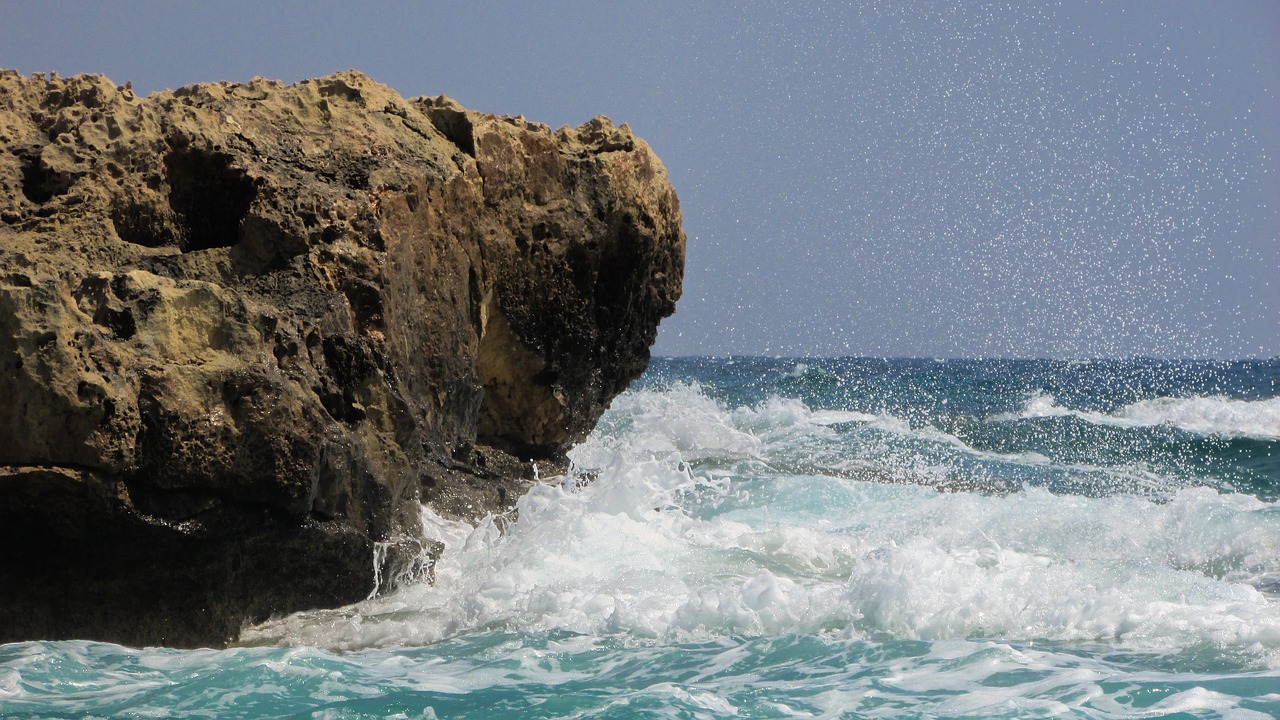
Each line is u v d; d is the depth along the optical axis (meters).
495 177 41.16
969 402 97.00
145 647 25.58
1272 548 34.09
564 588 29.05
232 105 34.75
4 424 24.16
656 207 47.00
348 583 29.11
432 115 40.56
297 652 24.75
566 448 47.19
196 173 32.06
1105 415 83.25
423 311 36.44
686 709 20.14
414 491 32.91
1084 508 39.75
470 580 31.58
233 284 30.31
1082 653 23.52
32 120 32.75
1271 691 20.55
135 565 25.70
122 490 24.95
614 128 47.75
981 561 33.38
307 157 34.44
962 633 25.23
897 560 27.64
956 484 50.03
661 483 37.44
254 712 20.52
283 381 27.27
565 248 43.03
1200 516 37.66
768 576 27.61
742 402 95.25
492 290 41.19
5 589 25.16
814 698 20.66
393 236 34.41
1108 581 28.94
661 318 51.19
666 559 32.97
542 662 23.98
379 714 20.27
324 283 31.14
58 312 24.75
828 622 25.92
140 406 25.25
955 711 19.75
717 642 25.19
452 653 25.03
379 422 30.70
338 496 28.58
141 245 30.67
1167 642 23.97
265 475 26.59
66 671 23.16
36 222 28.97
